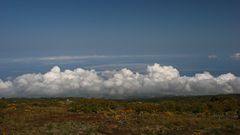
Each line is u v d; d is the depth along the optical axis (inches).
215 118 2620.6
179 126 2127.2
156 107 3068.4
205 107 3225.9
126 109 2994.6
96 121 2174.0
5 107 2807.6
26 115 2322.8
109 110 2881.4
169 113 2815.0
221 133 1947.6
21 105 3006.9
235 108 3284.9
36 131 1797.5
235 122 2331.4
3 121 2044.8
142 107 3002.0
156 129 1980.8
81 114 2517.2
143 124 2134.6
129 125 2085.4
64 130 1851.6
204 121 2329.0
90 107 2787.9
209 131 1988.2
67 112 2645.2
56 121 2112.5
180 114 2859.3
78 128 1927.9
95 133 1827.0
